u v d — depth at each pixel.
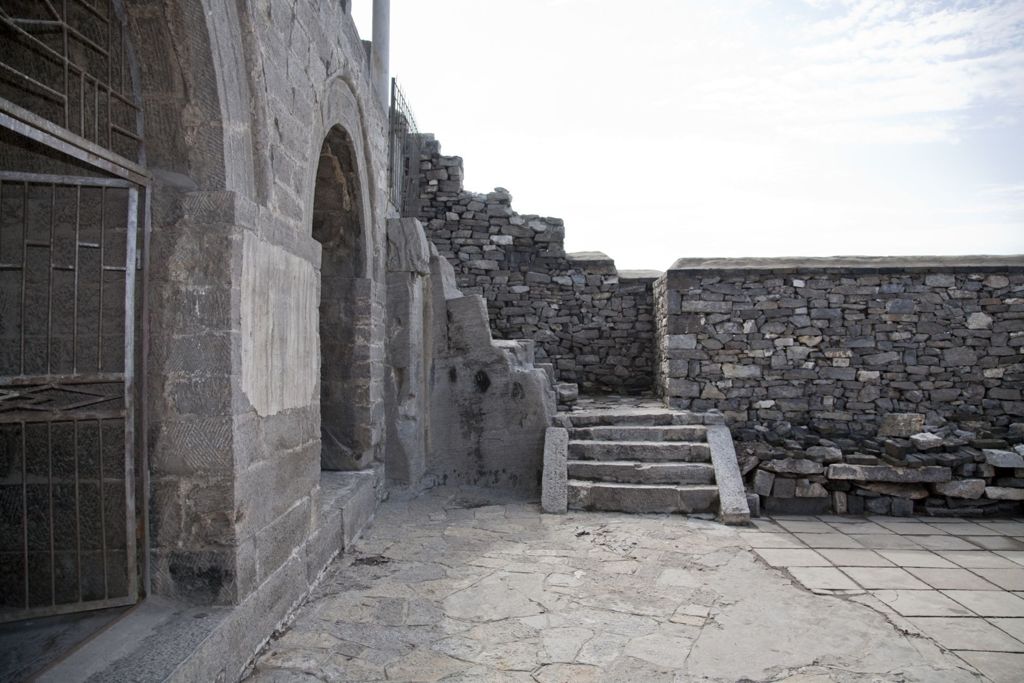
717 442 7.23
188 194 3.18
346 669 3.31
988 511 6.84
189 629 2.88
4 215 3.17
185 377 3.14
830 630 3.88
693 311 8.43
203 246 3.16
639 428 7.54
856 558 5.29
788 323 8.30
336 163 5.86
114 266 3.12
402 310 7.14
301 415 4.08
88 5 2.92
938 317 8.16
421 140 10.80
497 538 5.65
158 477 3.15
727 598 4.37
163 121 3.18
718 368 8.38
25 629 2.87
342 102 5.36
